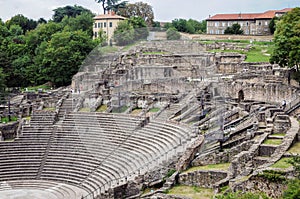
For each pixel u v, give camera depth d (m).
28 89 110.06
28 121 79.88
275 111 60.81
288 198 32.75
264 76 81.00
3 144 72.94
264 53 109.25
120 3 163.88
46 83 116.56
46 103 87.50
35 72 115.62
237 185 40.44
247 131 54.75
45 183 64.56
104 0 163.75
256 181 39.97
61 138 72.44
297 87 70.38
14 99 98.50
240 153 47.50
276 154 44.31
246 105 69.56
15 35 145.25
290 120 54.28
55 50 108.44
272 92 72.56
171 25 152.62
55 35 111.75
